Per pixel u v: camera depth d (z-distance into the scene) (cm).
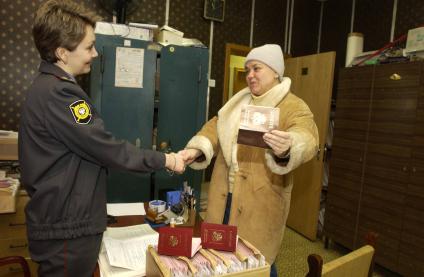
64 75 100
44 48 98
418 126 237
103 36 253
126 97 260
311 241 335
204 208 280
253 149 144
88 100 102
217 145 161
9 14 274
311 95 338
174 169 120
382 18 344
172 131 281
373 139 271
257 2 393
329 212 315
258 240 141
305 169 343
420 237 237
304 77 348
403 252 249
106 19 308
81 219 98
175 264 86
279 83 152
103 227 104
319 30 433
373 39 354
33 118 95
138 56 258
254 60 146
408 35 262
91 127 96
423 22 305
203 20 361
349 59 326
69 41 97
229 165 150
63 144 97
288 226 370
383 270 279
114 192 266
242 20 386
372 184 272
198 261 88
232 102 158
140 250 113
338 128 305
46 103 94
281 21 409
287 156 121
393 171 255
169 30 281
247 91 158
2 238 203
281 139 115
